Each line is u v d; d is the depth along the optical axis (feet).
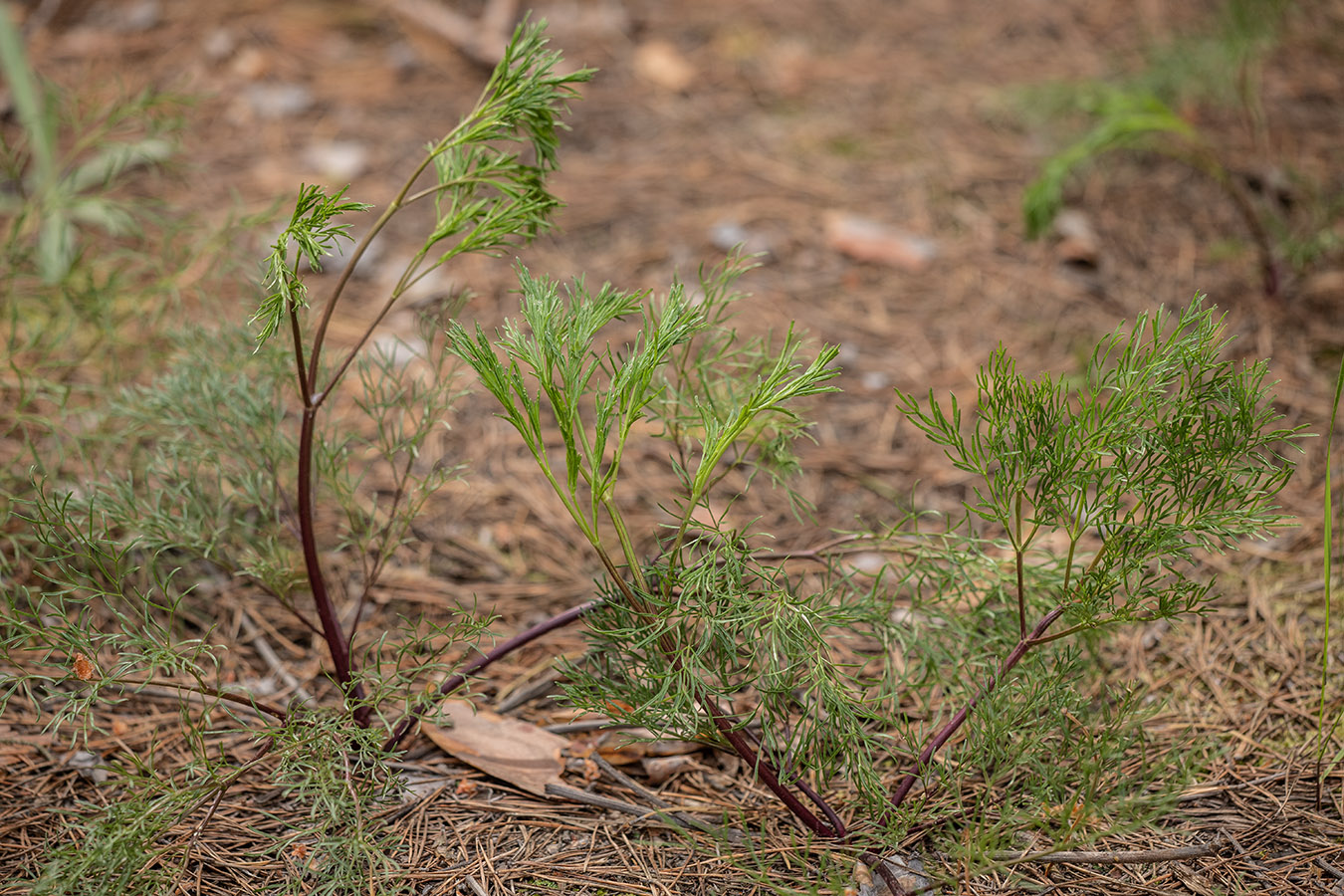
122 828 5.63
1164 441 5.69
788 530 9.11
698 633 6.14
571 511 5.74
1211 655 7.78
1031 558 8.16
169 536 6.88
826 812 6.19
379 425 7.30
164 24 15.61
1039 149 13.85
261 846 6.36
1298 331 10.84
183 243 11.35
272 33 15.64
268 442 7.40
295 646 7.96
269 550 7.34
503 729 7.15
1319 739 6.97
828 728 5.92
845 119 14.56
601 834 6.49
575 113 14.55
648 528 9.16
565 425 5.64
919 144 14.05
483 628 6.38
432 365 7.48
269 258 5.69
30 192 11.75
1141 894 6.02
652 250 12.23
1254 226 11.18
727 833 6.15
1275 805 6.60
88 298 8.79
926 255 12.26
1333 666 7.59
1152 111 11.18
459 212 6.43
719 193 13.21
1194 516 5.96
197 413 7.32
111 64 14.65
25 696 7.36
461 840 6.44
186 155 13.34
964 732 6.80
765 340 7.36
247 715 7.25
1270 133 13.61
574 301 5.84
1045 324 11.31
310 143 13.71
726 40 16.15
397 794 6.72
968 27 16.42
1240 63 12.55
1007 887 6.03
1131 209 12.82
